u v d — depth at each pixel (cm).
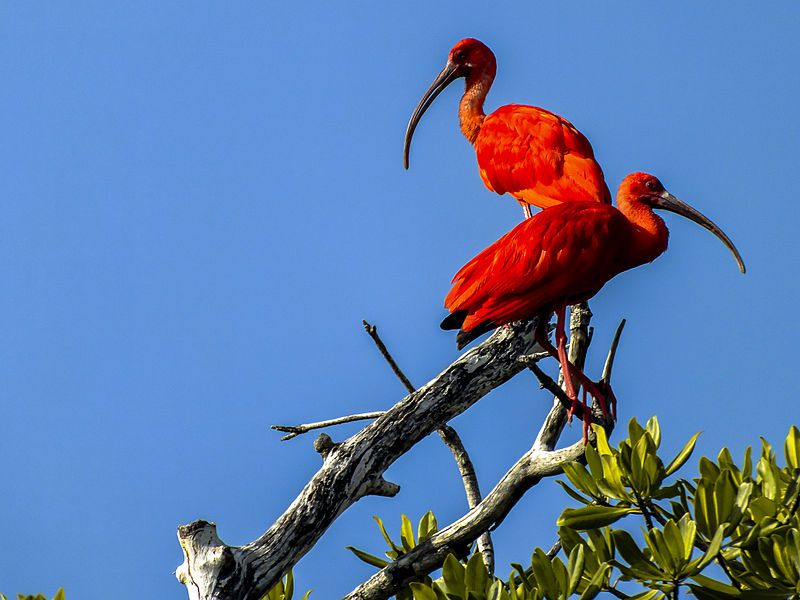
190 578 1196
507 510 1240
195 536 1203
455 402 1327
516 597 1049
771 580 992
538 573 1039
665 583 1018
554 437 1295
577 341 1490
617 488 1067
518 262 1421
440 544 1244
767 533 1005
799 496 1016
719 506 1009
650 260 1530
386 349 1320
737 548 1032
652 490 1055
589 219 1460
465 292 1442
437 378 1334
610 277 1503
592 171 1741
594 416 1338
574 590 1038
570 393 1327
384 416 1305
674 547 988
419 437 1312
